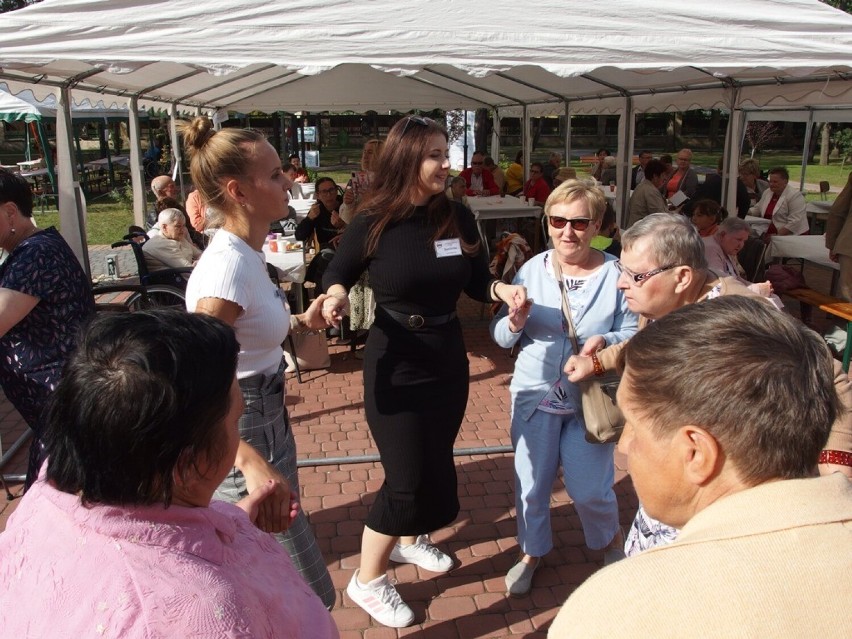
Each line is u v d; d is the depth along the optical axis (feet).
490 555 11.08
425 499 8.55
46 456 3.33
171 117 32.58
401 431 8.37
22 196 8.36
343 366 20.43
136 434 3.05
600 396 8.41
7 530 3.32
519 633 9.30
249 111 44.78
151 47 12.28
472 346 22.59
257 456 5.87
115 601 2.89
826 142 88.22
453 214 8.36
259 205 7.00
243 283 6.62
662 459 3.19
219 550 3.35
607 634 2.69
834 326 18.71
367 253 8.25
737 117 26.30
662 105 28.17
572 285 8.90
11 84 14.79
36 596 3.01
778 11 13.08
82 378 3.15
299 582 3.96
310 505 12.69
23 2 77.92
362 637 9.21
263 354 7.06
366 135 109.60
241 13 12.37
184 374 3.19
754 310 3.27
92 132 99.40
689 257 6.57
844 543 2.60
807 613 2.46
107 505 3.15
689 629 2.53
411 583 10.35
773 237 25.91
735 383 2.92
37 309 8.14
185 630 2.89
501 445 15.31
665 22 13.07
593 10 12.95
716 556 2.65
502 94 40.16
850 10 70.28
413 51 12.73
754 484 2.97
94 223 51.39
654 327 3.38
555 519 12.08
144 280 19.89
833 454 5.19
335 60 12.60
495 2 12.77
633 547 6.22
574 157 92.94
